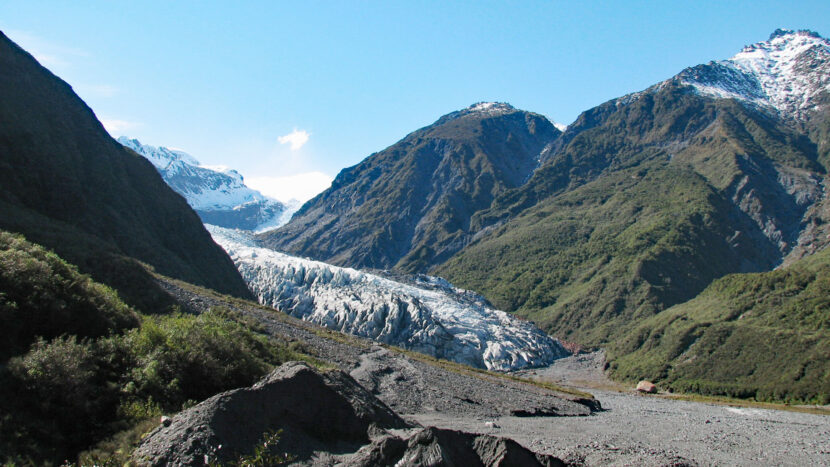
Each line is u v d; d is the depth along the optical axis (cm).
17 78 7712
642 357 13325
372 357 5647
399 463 1499
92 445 1545
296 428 1750
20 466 1345
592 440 3266
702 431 4503
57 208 6397
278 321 6084
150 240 7756
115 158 8750
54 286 2355
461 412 4031
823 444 4016
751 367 10631
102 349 2083
